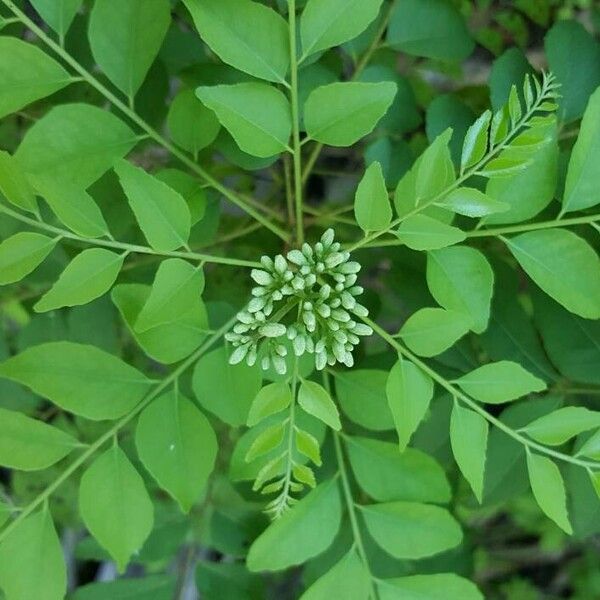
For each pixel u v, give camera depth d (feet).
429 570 1.42
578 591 2.51
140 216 1.04
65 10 1.12
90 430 1.54
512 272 1.31
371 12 1.05
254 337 1.10
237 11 1.04
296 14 1.18
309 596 1.20
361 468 1.23
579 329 1.26
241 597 1.45
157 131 1.32
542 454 1.27
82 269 1.05
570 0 1.63
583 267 1.09
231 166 1.45
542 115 1.22
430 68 1.65
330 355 1.13
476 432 1.12
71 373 1.12
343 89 1.06
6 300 1.56
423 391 1.11
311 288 1.11
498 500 1.28
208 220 1.31
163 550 1.45
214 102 1.05
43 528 1.14
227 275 1.49
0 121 1.50
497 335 1.30
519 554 2.50
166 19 1.15
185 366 1.15
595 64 1.25
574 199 1.09
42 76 1.11
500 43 1.65
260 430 1.16
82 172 1.13
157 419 1.15
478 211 1.04
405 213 1.06
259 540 1.16
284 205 1.48
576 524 1.26
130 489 1.14
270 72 1.06
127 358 1.59
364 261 1.44
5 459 1.13
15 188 1.05
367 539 1.33
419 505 1.22
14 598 1.12
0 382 1.51
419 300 1.34
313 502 1.19
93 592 1.41
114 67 1.14
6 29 1.29
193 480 1.14
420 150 1.39
